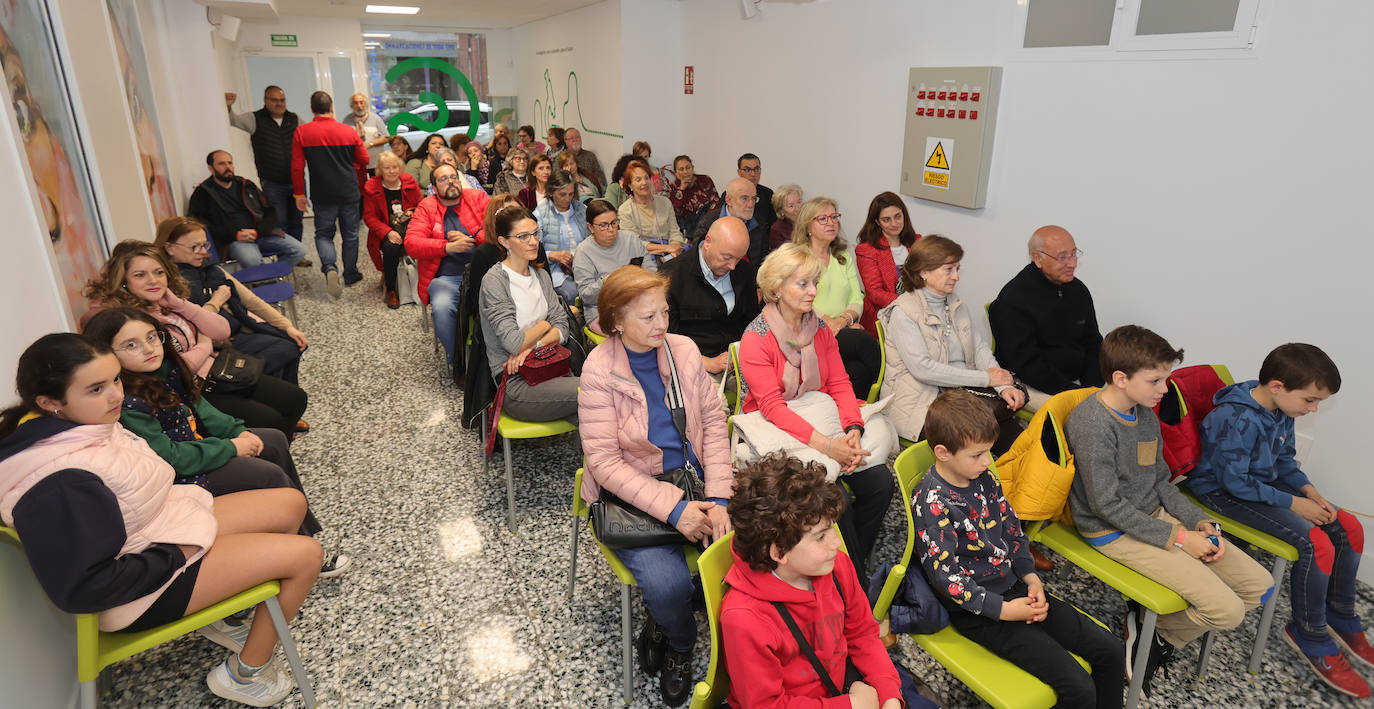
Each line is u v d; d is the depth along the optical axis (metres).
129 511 1.70
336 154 6.07
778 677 1.44
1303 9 2.59
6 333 1.79
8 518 1.54
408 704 2.10
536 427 2.83
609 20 7.35
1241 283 2.91
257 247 5.75
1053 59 3.55
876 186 4.91
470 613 2.47
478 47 11.46
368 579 2.62
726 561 1.59
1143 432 2.14
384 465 3.41
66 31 2.96
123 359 2.04
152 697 2.10
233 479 2.31
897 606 1.89
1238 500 2.32
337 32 10.46
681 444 2.25
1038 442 2.12
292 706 2.10
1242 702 2.16
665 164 7.60
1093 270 3.53
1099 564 2.10
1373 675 2.27
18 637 1.67
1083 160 3.48
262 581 1.90
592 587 2.61
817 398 2.51
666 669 2.10
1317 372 2.11
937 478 1.86
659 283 2.10
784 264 2.40
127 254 2.66
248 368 2.98
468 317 3.38
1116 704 1.81
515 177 6.38
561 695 2.14
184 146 6.42
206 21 6.23
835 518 1.41
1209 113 2.94
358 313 5.69
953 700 2.15
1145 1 3.11
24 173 2.07
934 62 4.27
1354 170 2.52
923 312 2.84
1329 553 2.17
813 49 5.34
